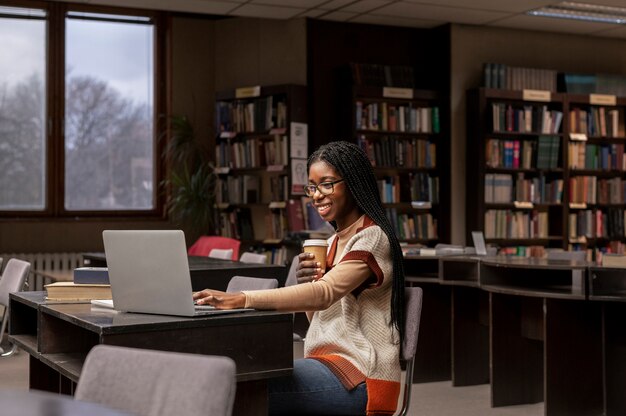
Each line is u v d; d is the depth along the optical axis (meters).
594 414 4.79
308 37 8.74
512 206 9.12
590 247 9.43
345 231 2.74
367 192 2.71
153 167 9.38
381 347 2.62
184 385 1.63
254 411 2.47
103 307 2.72
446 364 5.89
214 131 9.50
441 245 6.65
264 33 9.07
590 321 4.78
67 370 2.60
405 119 8.77
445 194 8.94
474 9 8.32
